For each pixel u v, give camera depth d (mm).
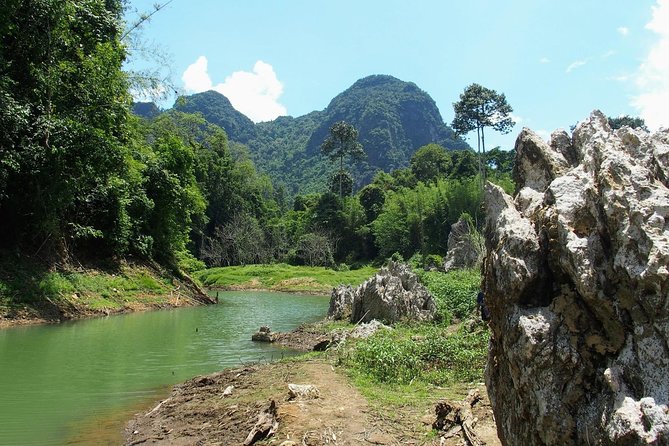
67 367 10805
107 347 13133
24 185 17609
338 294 22000
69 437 6863
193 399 8461
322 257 67438
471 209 58906
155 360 11984
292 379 8922
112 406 8297
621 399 2732
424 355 10016
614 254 2998
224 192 73812
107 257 23703
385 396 7656
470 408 6398
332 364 10297
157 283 25375
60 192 18141
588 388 3035
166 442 6594
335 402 7188
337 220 73688
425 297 18828
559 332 3180
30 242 19078
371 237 71688
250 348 14242
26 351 12164
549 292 3430
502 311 3576
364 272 55781
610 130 4211
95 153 18484
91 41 20109
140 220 26469
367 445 5688
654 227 2834
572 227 3291
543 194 4004
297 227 80438
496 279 3611
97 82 19500
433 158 88125
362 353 10125
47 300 17453
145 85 24219
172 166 30031
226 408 7648
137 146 26719
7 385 9352
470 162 74688
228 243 67938
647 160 3520
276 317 22812
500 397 3816
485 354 9781
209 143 80375
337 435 5918
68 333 14758
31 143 17125
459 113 62844
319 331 17422
